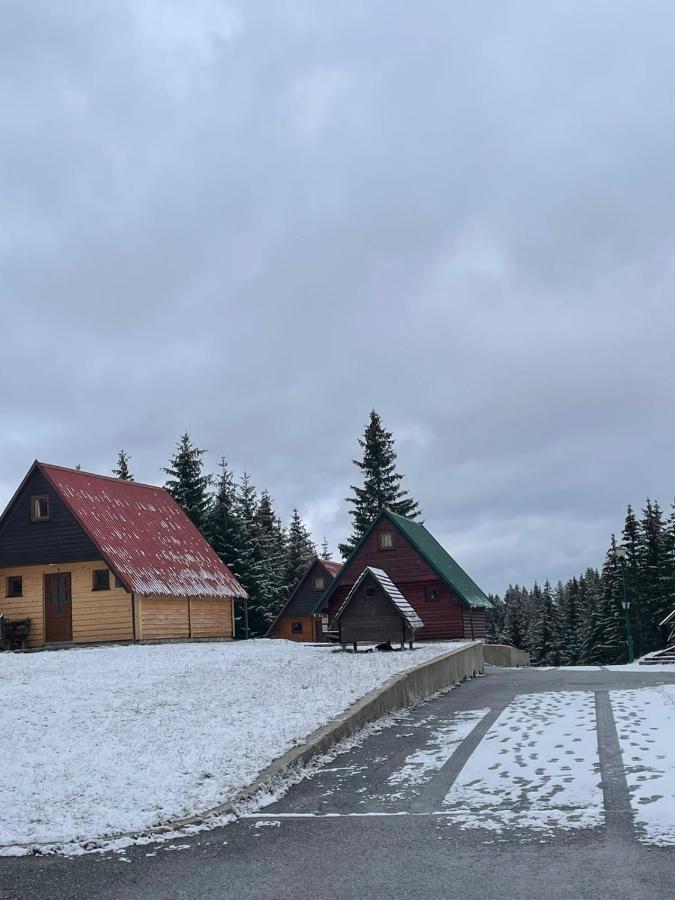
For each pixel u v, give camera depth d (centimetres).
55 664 2170
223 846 765
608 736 1140
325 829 806
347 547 7112
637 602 6694
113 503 3616
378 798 912
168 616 3344
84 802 884
